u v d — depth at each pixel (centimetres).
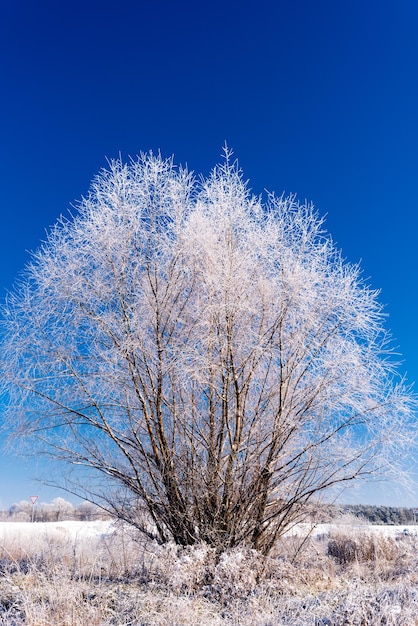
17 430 875
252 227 891
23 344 869
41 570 808
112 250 874
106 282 873
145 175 890
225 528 848
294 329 877
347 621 481
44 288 873
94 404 861
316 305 875
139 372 864
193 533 865
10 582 723
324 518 919
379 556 1059
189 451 882
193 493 859
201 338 853
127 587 719
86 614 557
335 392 864
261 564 790
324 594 627
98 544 966
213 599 662
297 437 884
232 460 846
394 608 491
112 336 863
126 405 873
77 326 873
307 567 905
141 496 869
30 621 529
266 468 860
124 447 881
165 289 877
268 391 888
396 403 855
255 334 862
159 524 880
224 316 843
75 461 877
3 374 854
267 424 884
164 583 710
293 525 900
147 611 598
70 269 871
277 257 874
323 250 889
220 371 854
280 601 611
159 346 857
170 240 881
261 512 868
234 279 845
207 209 899
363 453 866
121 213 870
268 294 884
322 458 870
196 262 877
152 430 879
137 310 870
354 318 866
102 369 849
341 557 1107
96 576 812
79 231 876
